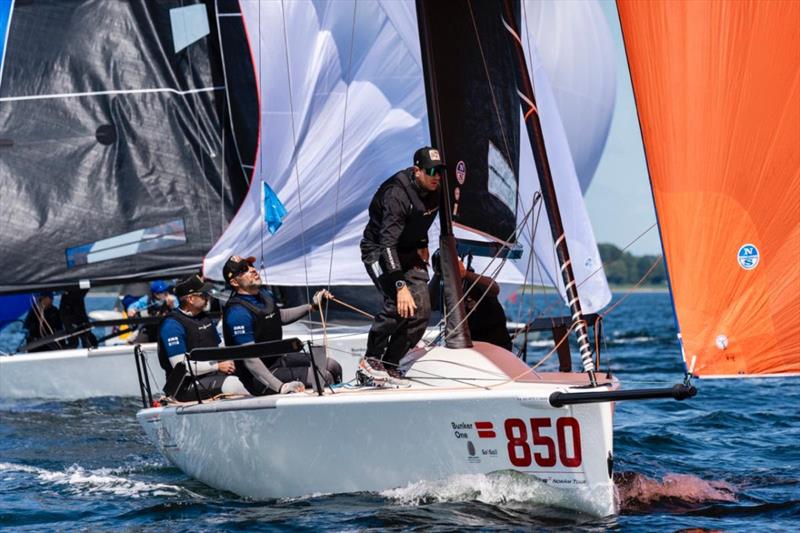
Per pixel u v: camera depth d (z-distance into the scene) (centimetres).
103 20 4984
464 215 2519
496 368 2428
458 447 2294
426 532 2125
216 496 2641
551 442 2198
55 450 3428
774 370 2005
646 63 2081
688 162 2047
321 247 4384
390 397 2306
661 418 3719
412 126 4312
